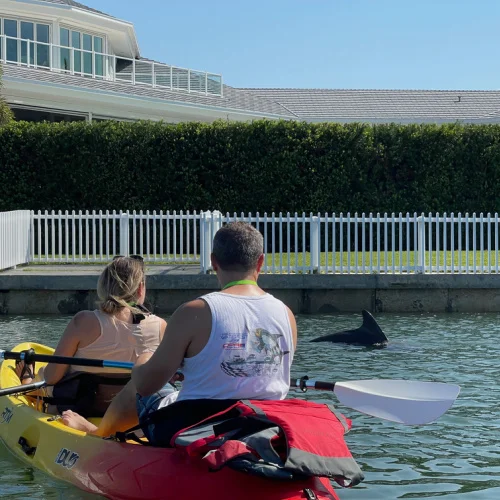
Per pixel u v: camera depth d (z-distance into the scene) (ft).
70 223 74.64
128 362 20.26
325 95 127.54
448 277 51.96
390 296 52.29
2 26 94.63
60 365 21.33
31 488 18.80
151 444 17.26
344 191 76.79
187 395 15.78
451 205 78.38
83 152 74.13
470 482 19.71
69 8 95.86
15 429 21.74
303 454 14.34
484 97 127.13
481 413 25.84
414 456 21.74
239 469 14.58
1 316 49.88
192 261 58.85
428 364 33.63
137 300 21.22
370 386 17.99
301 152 75.87
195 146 75.05
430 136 77.66
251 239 16.10
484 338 40.65
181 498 15.30
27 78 86.48
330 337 39.27
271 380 15.87
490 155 77.82
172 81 106.11
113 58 105.09
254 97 120.06
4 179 74.28
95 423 21.42
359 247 77.30
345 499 18.60
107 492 16.81
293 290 52.13
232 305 15.58
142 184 75.00
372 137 77.00
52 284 50.65
